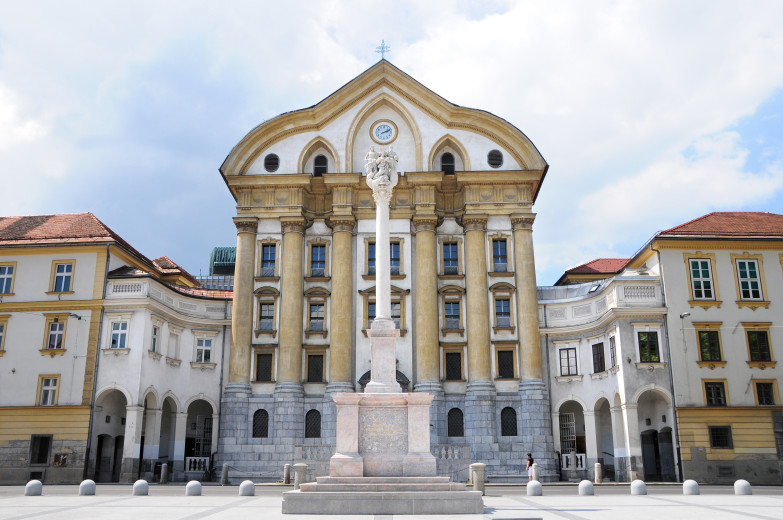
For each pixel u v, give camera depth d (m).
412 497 18.19
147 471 44.09
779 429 40.78
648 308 42.25
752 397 41.34
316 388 48.97
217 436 48.69
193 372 49.09
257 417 48.28
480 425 46.94
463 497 18.17
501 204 51.53
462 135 53.31
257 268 50.94
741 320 42.56
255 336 49.62
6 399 43.75
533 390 47.56
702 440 40.34
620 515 17.72
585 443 46.72
